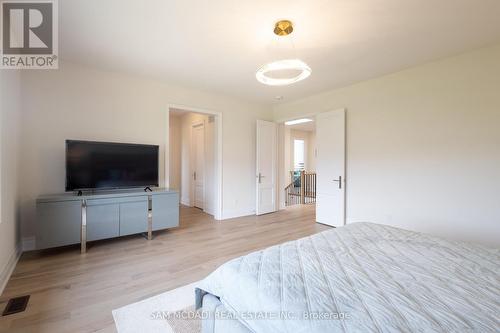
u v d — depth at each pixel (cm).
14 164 263
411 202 344
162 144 408
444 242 160
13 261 254
